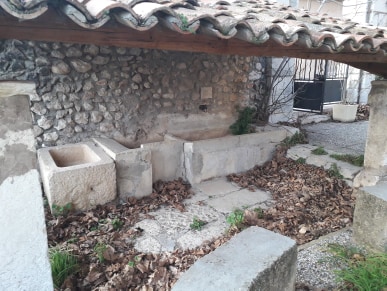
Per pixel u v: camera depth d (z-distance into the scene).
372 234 2.65
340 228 3.12
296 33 1.88
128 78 4.23
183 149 4.21
